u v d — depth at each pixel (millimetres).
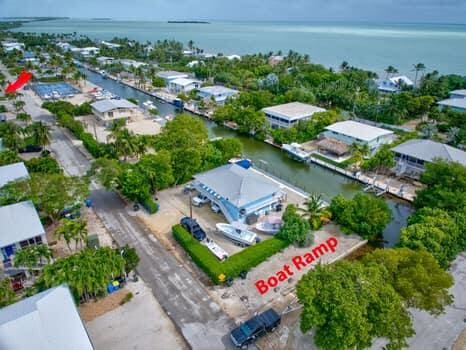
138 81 152125
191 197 54281
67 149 74125
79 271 31219
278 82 126875
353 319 23344
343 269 27406
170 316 32125
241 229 43312
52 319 25953
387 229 48875
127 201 53062
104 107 90875
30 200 43312
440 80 120562
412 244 36188
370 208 44688
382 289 25641
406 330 25078
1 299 30750
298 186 61281
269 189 49094
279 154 76438
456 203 42406
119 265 33344
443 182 46250
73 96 120062
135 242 43062
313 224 45000
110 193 55469
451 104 98438
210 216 49188
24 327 24719
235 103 102312
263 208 49375
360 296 24938
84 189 45719
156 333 30344
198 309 33000
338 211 46719
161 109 112500
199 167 60438
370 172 65125
